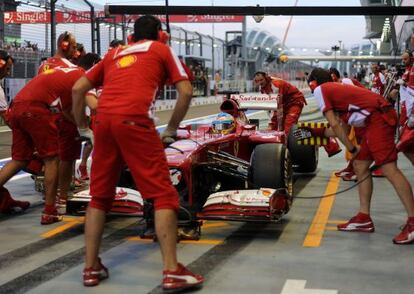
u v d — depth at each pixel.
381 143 4.89
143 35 4.04
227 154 6.04
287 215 5.88
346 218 5.73
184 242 4.89
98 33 19.83
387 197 6.71
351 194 6.96
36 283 3.92
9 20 19.44
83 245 4.86
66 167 5.97
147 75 3.78
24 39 19.52
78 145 5.99
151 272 4.13
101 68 4.00
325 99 4.98
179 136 5.88
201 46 34.34
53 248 4.78
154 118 3.78
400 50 22.11
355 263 4.27
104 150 3.80
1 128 16.58
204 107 28.62
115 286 3.84
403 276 3.97
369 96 4.95
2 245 4.88
